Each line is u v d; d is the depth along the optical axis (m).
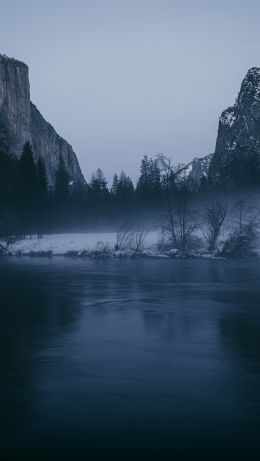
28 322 21.66
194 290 33.06
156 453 9.04
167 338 18.20
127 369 14.05
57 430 9.98
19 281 38.72
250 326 20.55
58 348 16.69
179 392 12.05
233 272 45.50
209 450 9.13
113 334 18.94
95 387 12.47
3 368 14.23
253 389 12.25
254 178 95.12
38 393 12.05
